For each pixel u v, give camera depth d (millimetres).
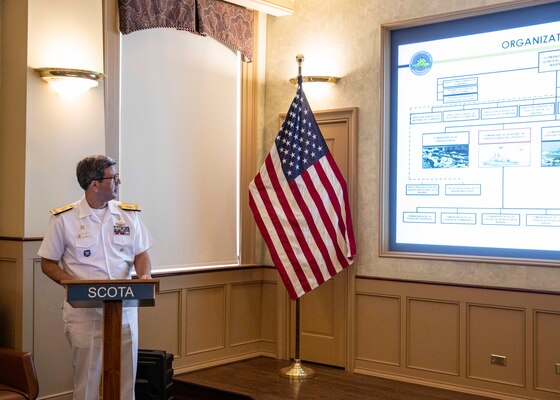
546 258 4426
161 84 5043
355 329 5188
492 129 4645
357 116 5207
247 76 5672
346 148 5305
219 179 5516
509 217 4574
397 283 4980
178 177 5184
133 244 3455
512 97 4570
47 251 3303
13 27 4199
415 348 4914
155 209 5020
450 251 4832
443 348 4785
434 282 4805
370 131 5137
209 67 5406
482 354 4625
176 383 4934
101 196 3334
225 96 5547
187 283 5152
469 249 4746
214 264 5477
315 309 5469
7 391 3488
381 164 5059
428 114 4941
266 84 5773
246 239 5672
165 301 5016
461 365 4703
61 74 4109
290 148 4945
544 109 4438
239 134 5664
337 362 5336
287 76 5645
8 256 4117
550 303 4344
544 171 4434
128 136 4816
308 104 5051
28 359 3551
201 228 5371
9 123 4203
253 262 5711
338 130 5355
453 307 4746
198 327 5254
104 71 4559
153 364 4195
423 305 4879
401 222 5066
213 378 4977
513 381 4500
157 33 5004
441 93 4883
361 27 5215
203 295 5301
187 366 5156
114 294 2754
